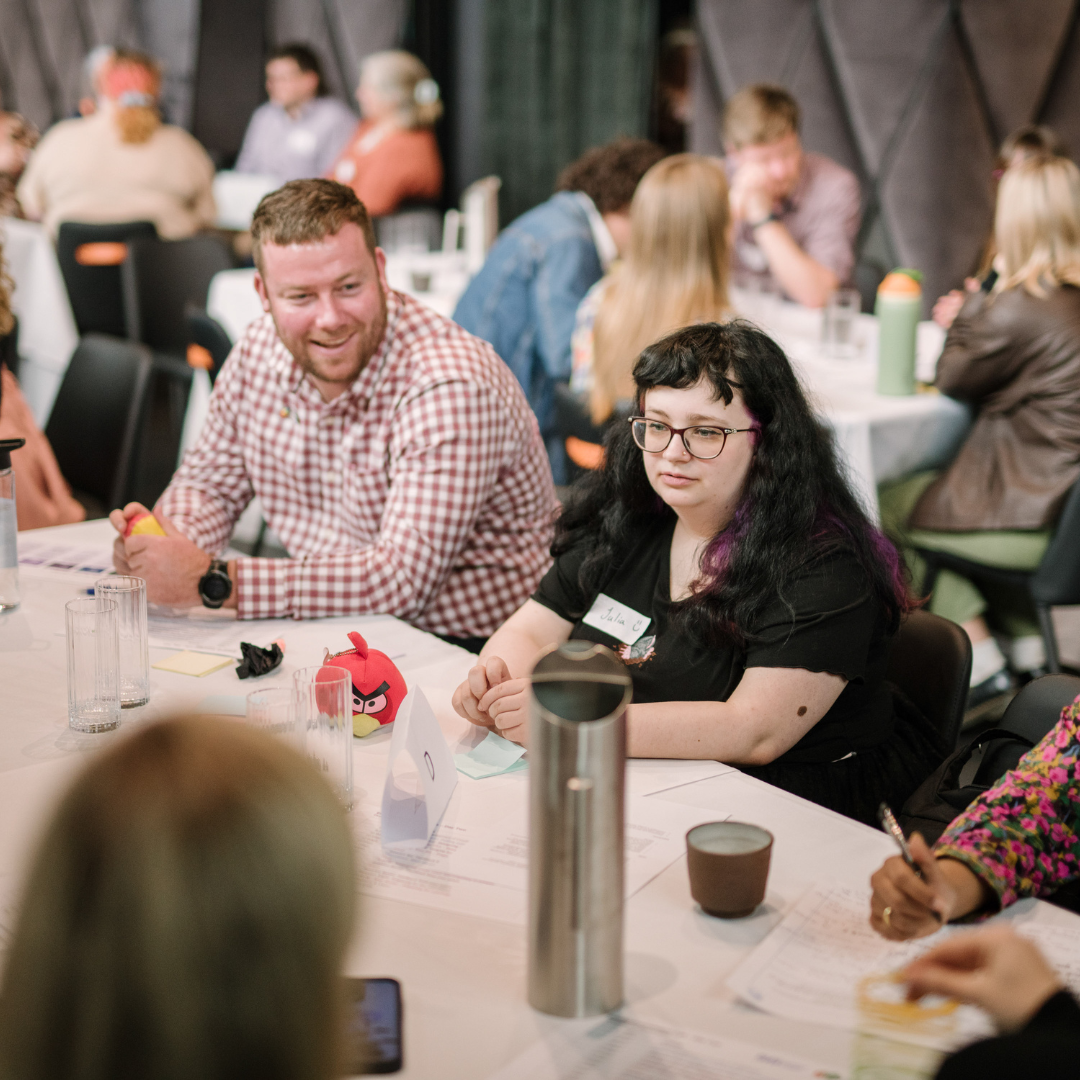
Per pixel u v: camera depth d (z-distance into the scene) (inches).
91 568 79.2
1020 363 114.3
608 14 228.4
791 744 56.1
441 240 246.4
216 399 86.2
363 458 80.4
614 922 34.6
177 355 182.1
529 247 133.8
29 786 49.5
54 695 59.6
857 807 59.7
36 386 197.5
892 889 39.8
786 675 55.4
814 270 166.4
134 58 226.4
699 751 53.8
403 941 39.1
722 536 58.7
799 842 46.3
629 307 114.4
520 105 242.1
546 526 85.7
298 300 73.5
